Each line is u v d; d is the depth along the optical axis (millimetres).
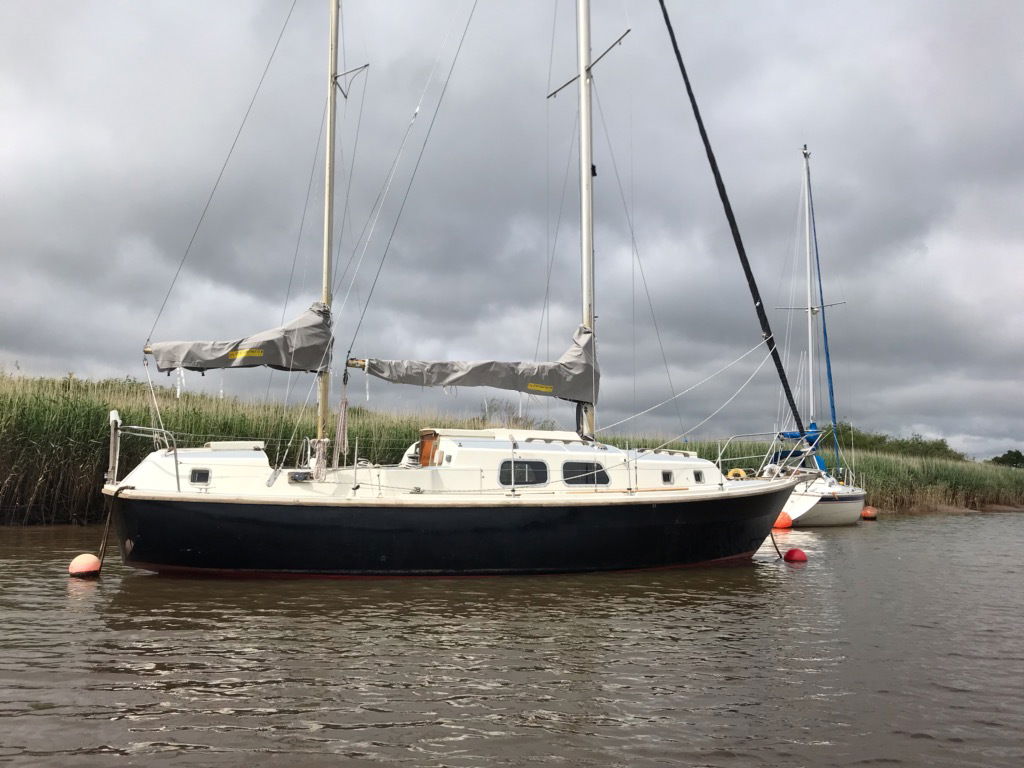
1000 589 10328
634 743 4629
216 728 4691
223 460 9289
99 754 4262
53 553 11047
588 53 12391
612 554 10094
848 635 7484
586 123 12219
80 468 14328
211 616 7465
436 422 17453
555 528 9734
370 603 8195
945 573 11828
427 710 5102
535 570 9773
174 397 16750
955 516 27469
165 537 8852
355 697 5320
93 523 14562
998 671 6312
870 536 18438
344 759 4285
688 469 11148
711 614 8266
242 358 9258
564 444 10852
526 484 10156
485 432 10906
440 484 9789
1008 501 35938
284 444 16047
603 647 6785
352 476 9617
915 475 30219
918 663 6520
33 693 5211
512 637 7035
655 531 10281
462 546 9438
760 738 4773
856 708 5359
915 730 4961
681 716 5113
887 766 4406
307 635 6887
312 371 9805
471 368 10234
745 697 5539
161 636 6727
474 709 5145
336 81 10727
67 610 7605
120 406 15266
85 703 5047
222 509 8844
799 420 13125
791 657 6641
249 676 5707
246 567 9070
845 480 25547
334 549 9109
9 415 13773
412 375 9969
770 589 9867
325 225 10344
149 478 9094
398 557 9266
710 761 4406
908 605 9102
